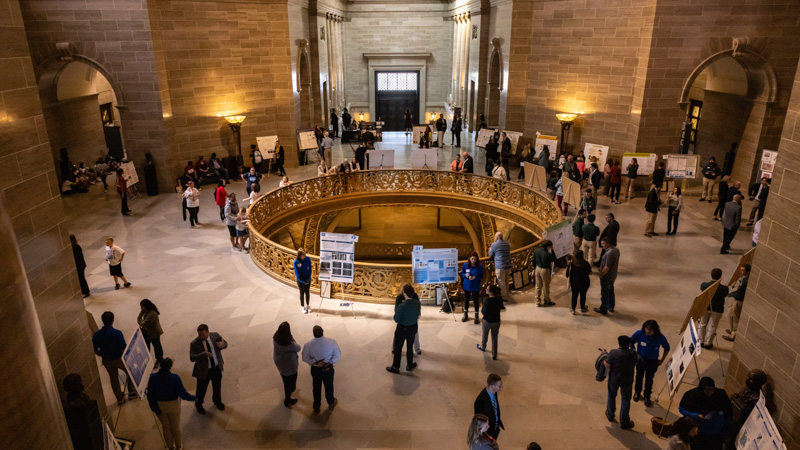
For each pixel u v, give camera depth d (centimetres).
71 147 2094
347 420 734
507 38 2111
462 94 3047
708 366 841
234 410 755
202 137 1986
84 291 1103
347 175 1739
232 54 1978
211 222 1587
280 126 2153
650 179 1834
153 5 1750
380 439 700
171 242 1423
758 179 1605
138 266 1264
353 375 831
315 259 1102
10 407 232
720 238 1408
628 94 1839
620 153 1908
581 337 927
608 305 1008
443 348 898
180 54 1866
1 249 237
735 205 1256
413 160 1828
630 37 1792
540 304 1038
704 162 2147
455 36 3259
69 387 602
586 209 1359
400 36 3428
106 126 2225
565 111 2014
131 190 1833
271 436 704
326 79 2744
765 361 647
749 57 1703
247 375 834
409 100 3597
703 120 2158
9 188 579
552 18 1964
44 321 628
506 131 2108
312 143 2200
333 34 3014
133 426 728
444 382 812
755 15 1675
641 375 748
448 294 1044
